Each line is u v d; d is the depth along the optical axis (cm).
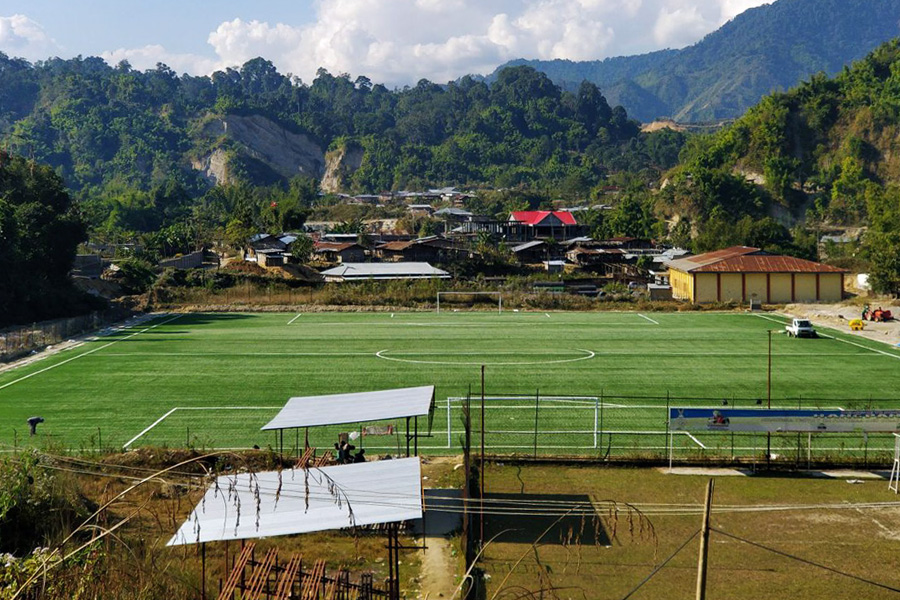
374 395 4328
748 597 2841
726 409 4191
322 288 11888
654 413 5231
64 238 10962
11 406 5438
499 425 4969
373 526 3375
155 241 16812
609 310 10556
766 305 10619
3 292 9262
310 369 6600
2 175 11600
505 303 10794
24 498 3166
